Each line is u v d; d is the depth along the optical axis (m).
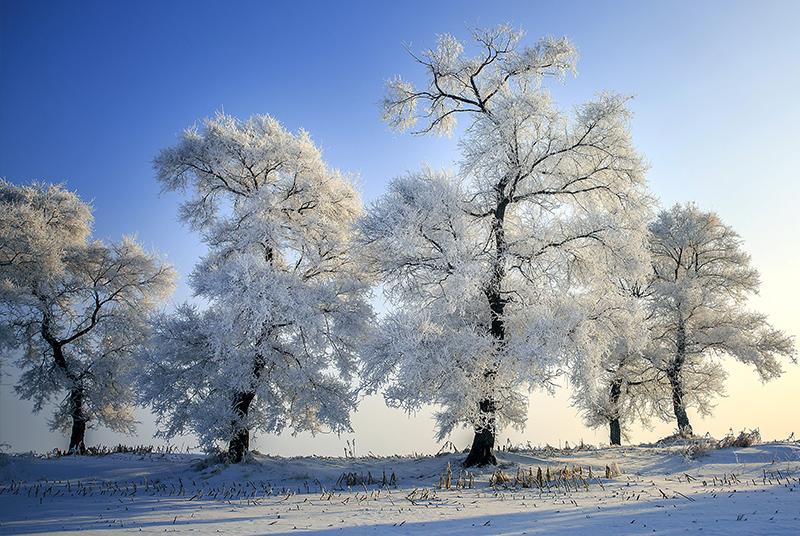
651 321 25.66
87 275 26.30
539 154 16.72
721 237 26.38
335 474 16.50
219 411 16.77
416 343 14.20
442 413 17.73
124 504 11.82
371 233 16.45
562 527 7.16
